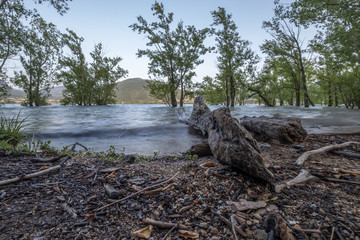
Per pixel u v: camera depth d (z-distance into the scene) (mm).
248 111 14734
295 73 25297
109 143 4738
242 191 1890
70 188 1899
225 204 1635
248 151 2088
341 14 13078
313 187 1994
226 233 1294
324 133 5070
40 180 2061
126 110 16531
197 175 2219
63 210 1525
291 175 2328
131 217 1465
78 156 3186
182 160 3135
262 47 23844
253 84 26078
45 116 10508
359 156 2959
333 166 2648
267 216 1487
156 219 1441
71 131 5684
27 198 1688
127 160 2936
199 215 1490
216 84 28188
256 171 2012
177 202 1662
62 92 28156
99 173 2285
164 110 16516
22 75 21969
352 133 4941
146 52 22016
